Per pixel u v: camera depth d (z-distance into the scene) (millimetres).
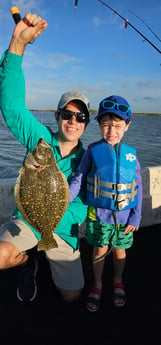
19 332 940
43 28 965
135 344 910
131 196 1096
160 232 1664
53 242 937
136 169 1147
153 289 1194
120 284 1135
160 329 978
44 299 1119
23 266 1188
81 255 1436
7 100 1064
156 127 22719
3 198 1347
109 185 1074
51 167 882
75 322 999
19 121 1105
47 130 1168
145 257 1425
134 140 11430
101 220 1102
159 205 1697
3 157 6344
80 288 1109
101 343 910
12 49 999
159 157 7562
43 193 883
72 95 1061
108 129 1095
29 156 860
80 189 1131
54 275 1126
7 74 1028
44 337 925
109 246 1190
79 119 1061
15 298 1106
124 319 1022
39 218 905
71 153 1144
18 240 1057
